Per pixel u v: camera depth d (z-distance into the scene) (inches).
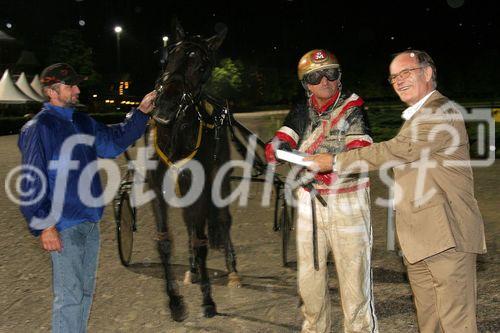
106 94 1820.9
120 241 223.6
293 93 2033.7
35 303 191.0
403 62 120.3
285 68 2095.2
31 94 1256.2
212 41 197.2
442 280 116.8
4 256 243.3
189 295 198.1
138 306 188.2
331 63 130.0
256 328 169.9
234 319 176.7
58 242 131.3
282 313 180.1
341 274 134.5
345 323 135.6
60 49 1531.7
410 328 166.4
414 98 120.9
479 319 169.5
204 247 188.4
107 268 227.6
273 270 221.3
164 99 177.0
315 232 133.4
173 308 176.1
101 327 172.6
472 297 117.4
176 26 202.1
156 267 229.0
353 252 132.4
